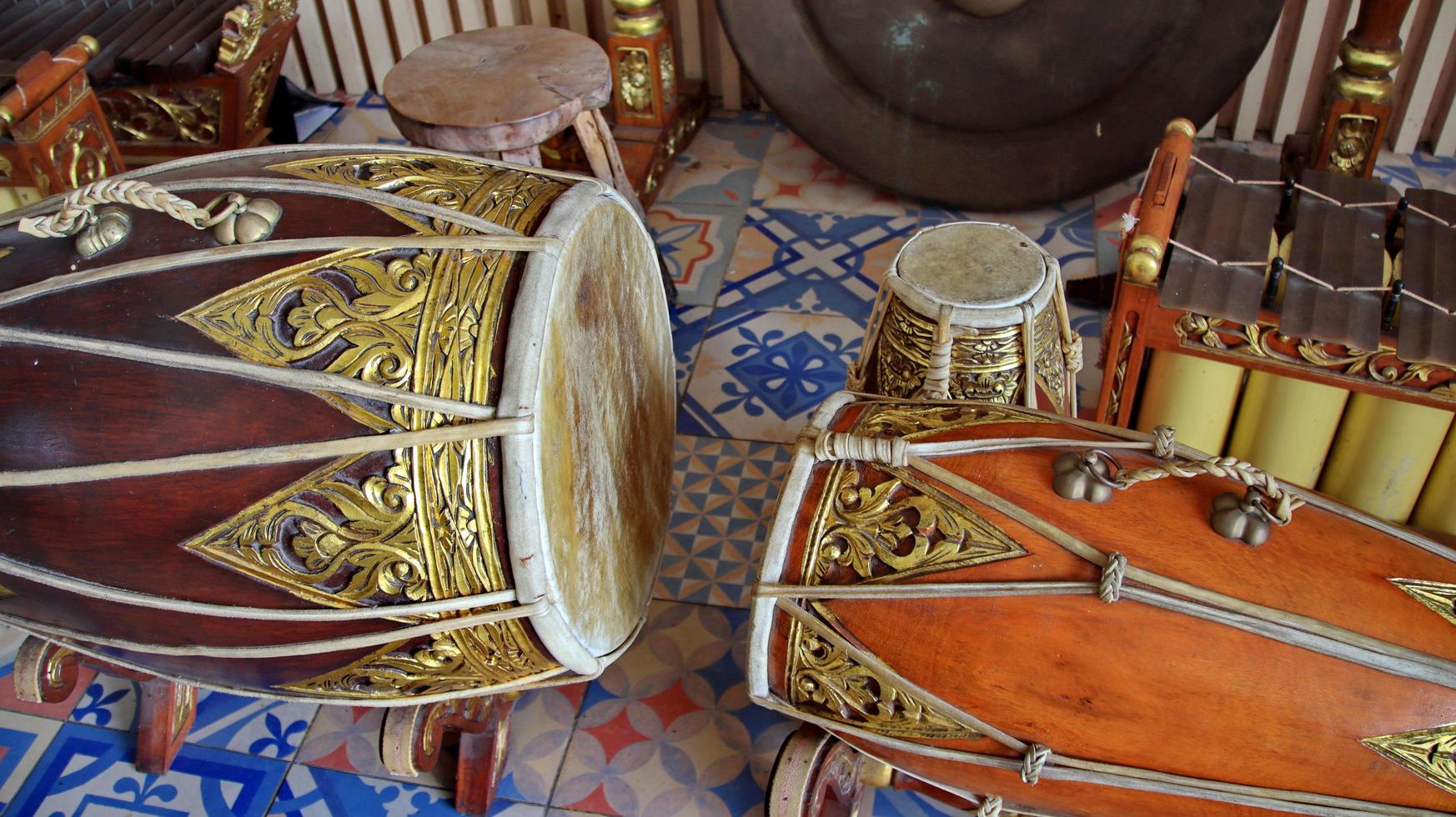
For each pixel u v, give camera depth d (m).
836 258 2.53
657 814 1.55
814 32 2.55
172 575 1.14
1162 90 2.43
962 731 1.17
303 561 1.12
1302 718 1.04
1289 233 1.61
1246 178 1.72
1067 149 2.54
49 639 1.36
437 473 1.10
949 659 1.14
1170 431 1.22
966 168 2.60
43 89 1.80
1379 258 1.55
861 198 2.73
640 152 2.69
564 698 1.70
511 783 1.59
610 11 3.06
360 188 1.22
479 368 1.10
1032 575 1.11
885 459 1.20
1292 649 1.04
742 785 1.58
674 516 1.96
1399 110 2.71
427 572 1.13
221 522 1.10
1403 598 1.07
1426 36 2.55
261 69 2.55
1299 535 1.12
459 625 1.18
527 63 2.06
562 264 1.18
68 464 1.08
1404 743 1.02
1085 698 1.09
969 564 1.14
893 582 1.16
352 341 1.09
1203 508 1.13
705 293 2.45
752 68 2.61
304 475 1.09
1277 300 1.53
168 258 1.11
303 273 1.12
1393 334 1.48
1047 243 2.55
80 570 1.15
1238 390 1.67
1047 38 2.43
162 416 1.08
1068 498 1.14
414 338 1.10
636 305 1.50
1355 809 1.04
